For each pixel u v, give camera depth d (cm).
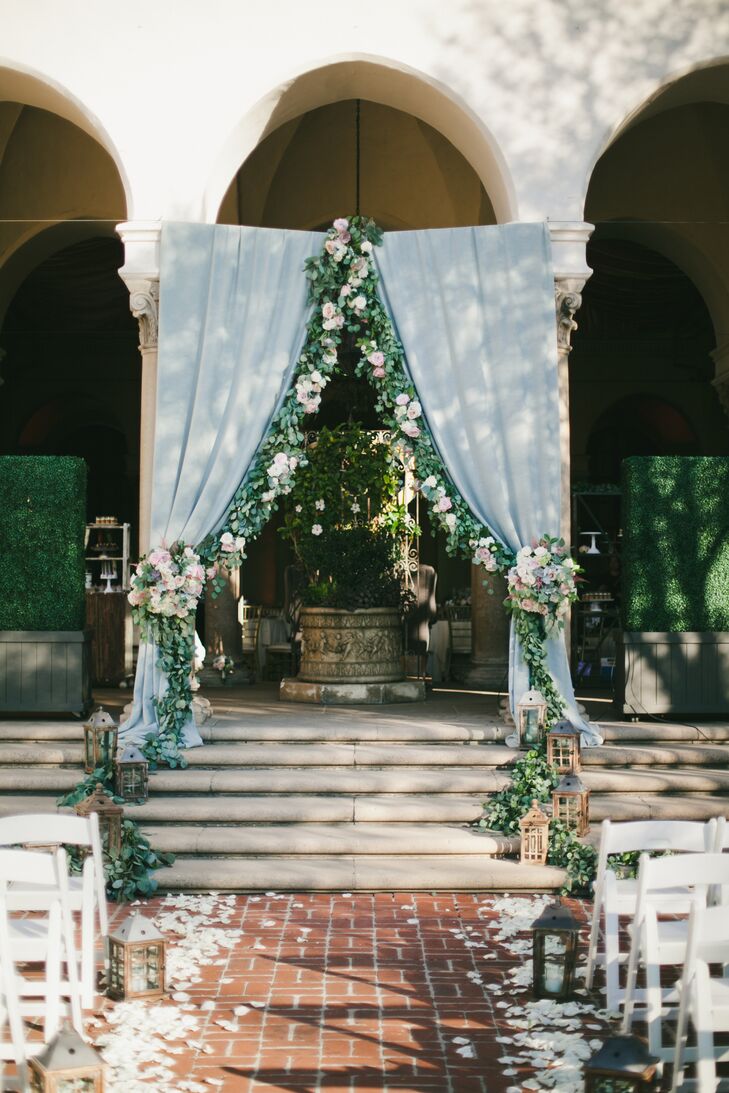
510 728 896
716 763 886
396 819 808
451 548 904
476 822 809
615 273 1714
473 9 935
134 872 734
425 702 1102
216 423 902
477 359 902
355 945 639
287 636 1428
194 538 896
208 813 800
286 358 905
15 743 908
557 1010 534
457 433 904
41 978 579
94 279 1752
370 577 1102
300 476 1110
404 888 743
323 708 1045
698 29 940
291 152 1323
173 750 862
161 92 933
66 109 972
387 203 1338
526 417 901
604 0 938
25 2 934
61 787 837
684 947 471
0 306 1317
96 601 1259
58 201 1265
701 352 2003
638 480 980
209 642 1284
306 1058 486
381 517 1147
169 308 903
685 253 1319
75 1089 374
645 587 977
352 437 1116
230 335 905
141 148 931
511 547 902
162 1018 520
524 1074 470
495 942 645
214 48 935
